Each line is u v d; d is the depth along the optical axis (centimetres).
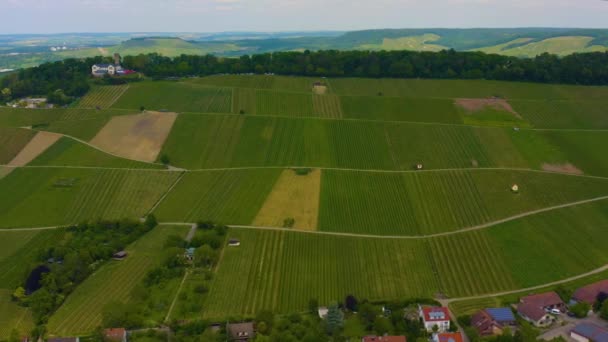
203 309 8894
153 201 13362
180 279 9850
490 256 10656
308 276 9969
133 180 14388
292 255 10694
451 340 7650
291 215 12381
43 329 8375
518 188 13412
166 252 10425
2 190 13988
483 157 15238
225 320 8500
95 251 10625
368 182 14100
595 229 11550
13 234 11900
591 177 13962
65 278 9681
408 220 12194
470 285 9706
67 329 8400
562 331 8188
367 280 9856
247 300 9181
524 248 10900
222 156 15800
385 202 13050
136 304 8938
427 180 14075
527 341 7538
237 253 10781
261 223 12044
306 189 13688
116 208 13012
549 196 13025
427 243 11219
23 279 9838
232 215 12444
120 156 15788
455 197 13150
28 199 13462
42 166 15188
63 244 11238
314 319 8544
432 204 12875
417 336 8062
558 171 14338
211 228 11856
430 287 9650
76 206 13100
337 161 15412
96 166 15162
